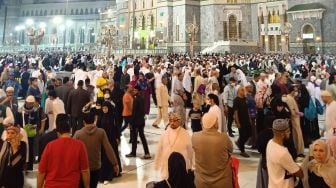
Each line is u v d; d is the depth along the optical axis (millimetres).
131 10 70312
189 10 58312
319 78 16000
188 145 5664
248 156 9398
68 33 98312
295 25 50781
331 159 4305
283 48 51469
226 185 4652
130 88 10039
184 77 16156
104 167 7285
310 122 10516
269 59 35094
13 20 105188
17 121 7816
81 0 99500
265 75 12602
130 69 18188
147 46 65438
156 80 17141
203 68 19719
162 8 61031
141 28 68000
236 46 52500
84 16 97875
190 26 52250
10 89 8398
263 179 5324
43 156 4348
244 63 30531
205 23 58688
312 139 10508
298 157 8719
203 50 56344
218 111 8016
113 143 7523
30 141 7891
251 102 10039
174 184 3725
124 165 8617
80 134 5531
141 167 8453
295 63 30406
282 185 4359
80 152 4441
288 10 51156
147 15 66625
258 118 10242
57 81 12070
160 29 61344
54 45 96125
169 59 30469
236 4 56438
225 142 4750
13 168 4980
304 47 49781
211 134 4781
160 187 3723
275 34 53031
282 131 4469
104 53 56594
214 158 4672
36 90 11570
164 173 5582
